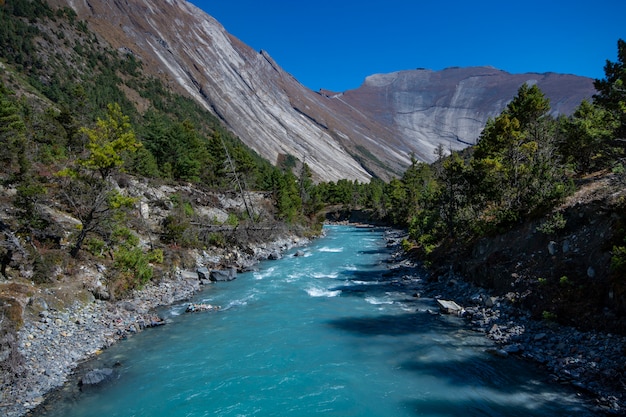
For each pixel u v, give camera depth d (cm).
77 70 15150
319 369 1633
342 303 2600
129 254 2742
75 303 2153
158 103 17575
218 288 3042
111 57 19725
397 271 3641
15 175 2573
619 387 1316
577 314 1755
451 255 3250
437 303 2550
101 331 1981
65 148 4641
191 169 6075
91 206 2617
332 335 2014
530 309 2012
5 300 1795
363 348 1839
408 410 1321
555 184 2514
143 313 2333
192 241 3844
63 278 2273
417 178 9994
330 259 4434
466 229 3309
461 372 1563
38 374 1512
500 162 3512
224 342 1930
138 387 1490
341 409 1337
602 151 2719
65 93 11875
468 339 1903
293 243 5697
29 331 1767
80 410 1329
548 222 2266
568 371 1468
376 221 10600
